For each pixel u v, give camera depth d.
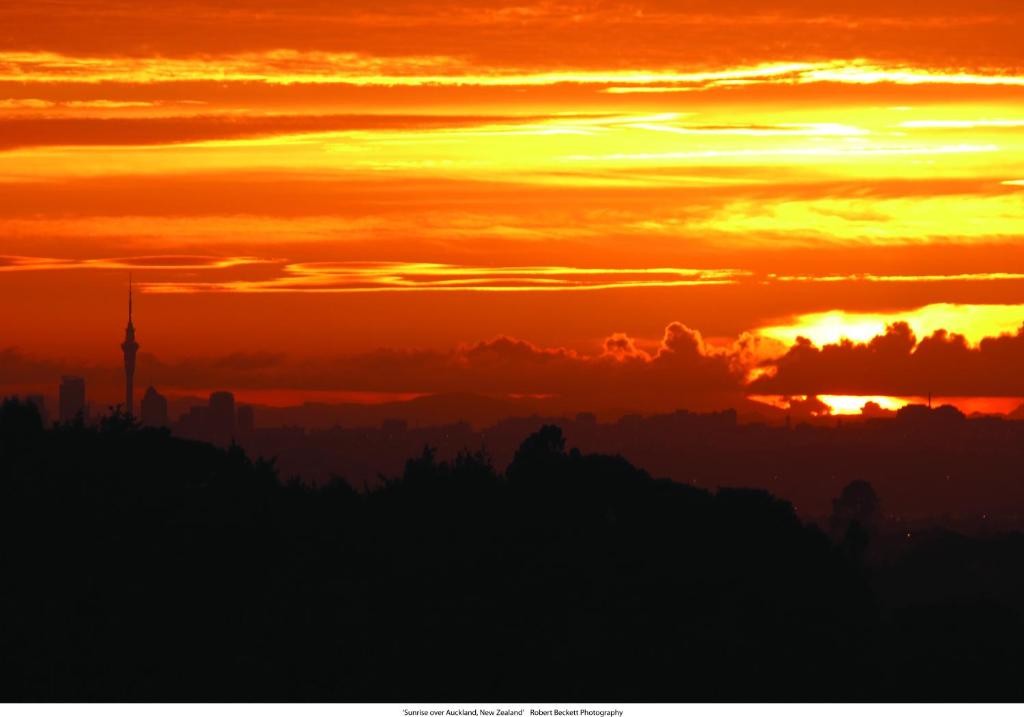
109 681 187.38
